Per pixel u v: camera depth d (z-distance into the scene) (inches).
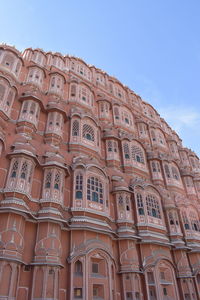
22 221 545.6
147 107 1594.5
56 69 1111.0
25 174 600.4
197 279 858.1
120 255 702.5
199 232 990.4
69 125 890.1
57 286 512.7
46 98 933.8
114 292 620.7
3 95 730.2
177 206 1000.2
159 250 794.2
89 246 604.7
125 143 1048.2
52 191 626.8
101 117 1098.7
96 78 1344.7
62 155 748.6
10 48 906.1
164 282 748.0
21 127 743.7
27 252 536.1
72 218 634.2
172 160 1235.9
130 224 767.1
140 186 886.4
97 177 753.0
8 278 457.4
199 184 1304.1
